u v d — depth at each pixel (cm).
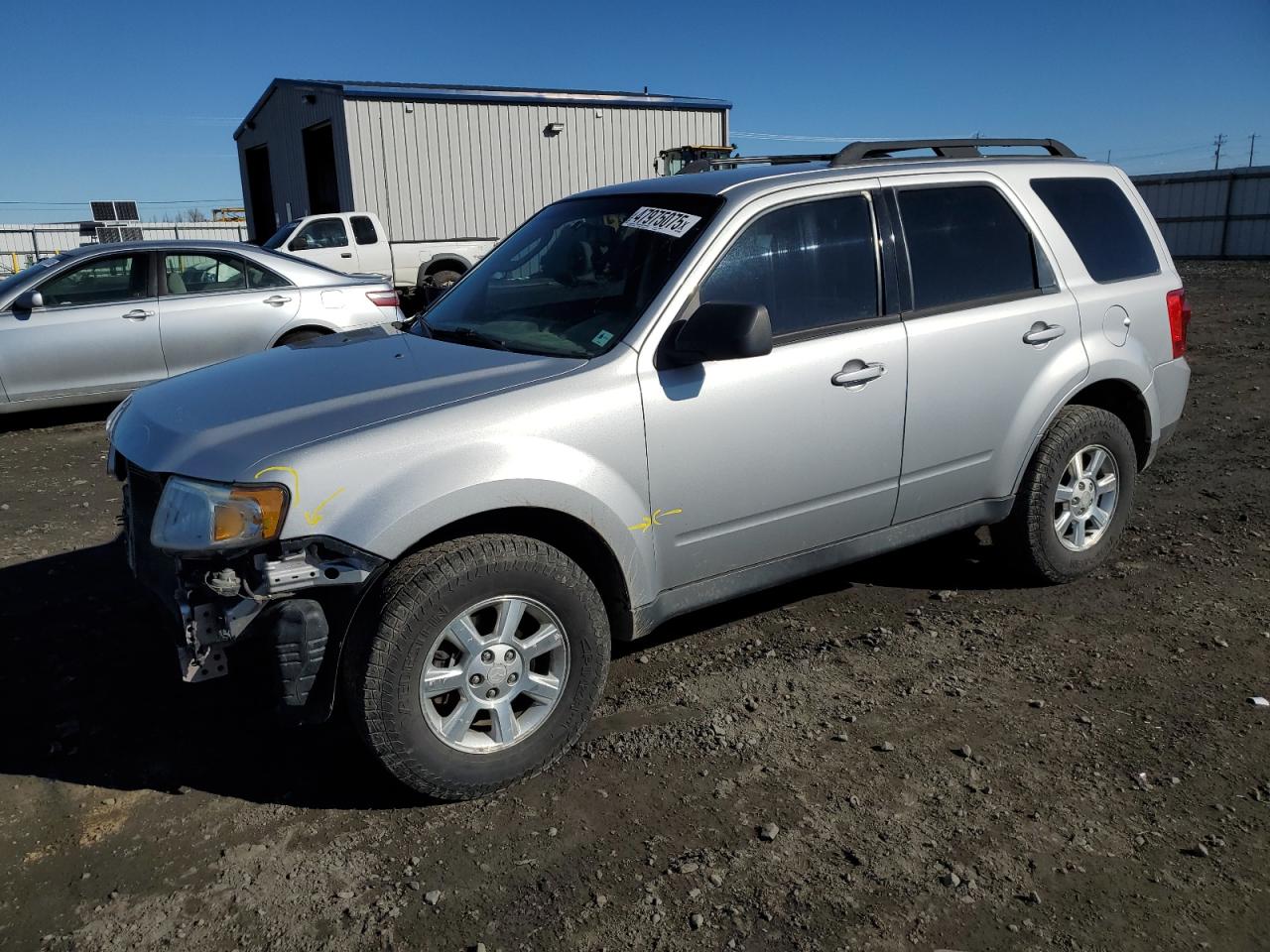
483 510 290
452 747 294
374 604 279
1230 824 284
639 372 321
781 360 348
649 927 248
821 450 361
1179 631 409
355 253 1652
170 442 299
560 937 245
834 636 413
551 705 310
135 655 404
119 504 623
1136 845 276
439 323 393
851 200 379
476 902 258
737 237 349
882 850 275
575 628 308
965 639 406
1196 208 3219
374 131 1761
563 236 396
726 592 357
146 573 322
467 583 284
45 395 816
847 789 303
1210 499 583
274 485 269
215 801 305
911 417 383
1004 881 262
